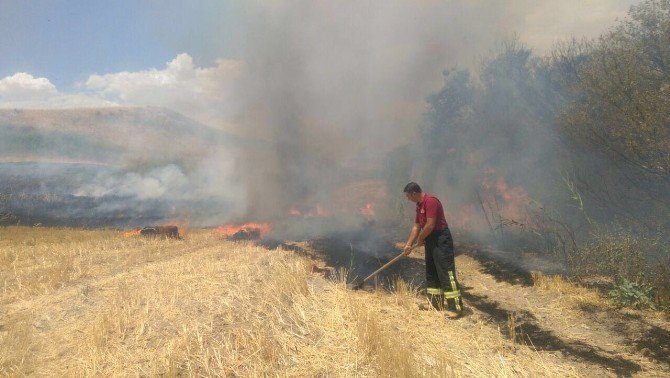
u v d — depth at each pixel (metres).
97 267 6.91
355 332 4.07
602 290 5.45
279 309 4.62
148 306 4.61
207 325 4.12
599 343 4.14
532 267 6.72
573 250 6.57
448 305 5.07
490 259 7.48
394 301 5.32
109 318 4.36
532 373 3.55
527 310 5.09
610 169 7.04
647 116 5.76
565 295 5.38
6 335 4.01
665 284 4.97
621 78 6.13
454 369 3.55
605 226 6.70
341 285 5.81
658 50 6.25
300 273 5.73
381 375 3.32
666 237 5.78
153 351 3.66
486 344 4.12
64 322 4.43
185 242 9.59
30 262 7.36
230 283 5.50
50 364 3.53
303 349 3.76
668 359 3.74
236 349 3.64
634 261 5.38
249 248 8.44
